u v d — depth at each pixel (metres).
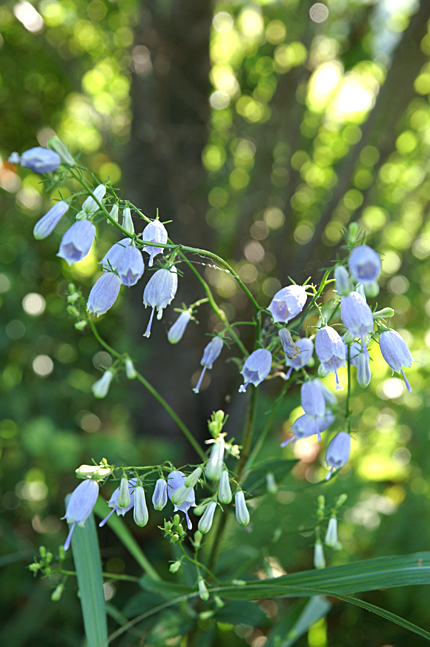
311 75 1.60
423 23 1.29
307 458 1.35
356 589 0.74
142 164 1.48
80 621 1.32
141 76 1.41
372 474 1.57
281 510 1.30
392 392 1.81
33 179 1.72
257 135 1.73
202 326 1.58
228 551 0.94
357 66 1.69
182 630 0.84
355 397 1.79
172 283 0.74
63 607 1.29
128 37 1.65
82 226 0.72
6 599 1.34
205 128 1.51
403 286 2.02
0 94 1.82
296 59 1.55
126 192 1.53
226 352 1.61
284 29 1.57
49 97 1.89
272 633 0.91
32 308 1.68
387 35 1.62
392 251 2.06
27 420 1.60
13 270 1.60
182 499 0.72
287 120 1.61
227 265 0.74
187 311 0.78
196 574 0.85
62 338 1.81
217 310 0.78
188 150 1.50
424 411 1.56
